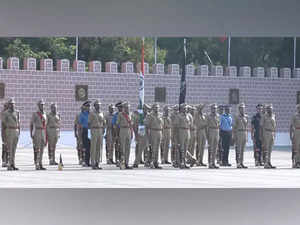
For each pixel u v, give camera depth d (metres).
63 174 45.12
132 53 97.94
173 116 50.47
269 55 104.81
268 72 91.00
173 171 48.00
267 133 51.50
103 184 39.38
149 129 49.75
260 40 104.44
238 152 51.72
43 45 95.38
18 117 47.81
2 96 83.00
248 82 90.00
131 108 86.50
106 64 86.31
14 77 83.44
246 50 104.56
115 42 97.44
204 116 51.69
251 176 45.03
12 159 47.75
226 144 53.03
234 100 89.56
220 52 104.62
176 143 50.53
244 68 90.06
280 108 90.94
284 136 90.38
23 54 92.56
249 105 90.06
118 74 86.38
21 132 82.62
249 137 87.62
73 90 85.25
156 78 87.00
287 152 75.25
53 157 52.75
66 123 84.94
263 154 51.81
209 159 51.06
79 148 51.91
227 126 52.91
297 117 51.69
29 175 44.31
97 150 48.97
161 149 53.78
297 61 104.00
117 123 48.81
